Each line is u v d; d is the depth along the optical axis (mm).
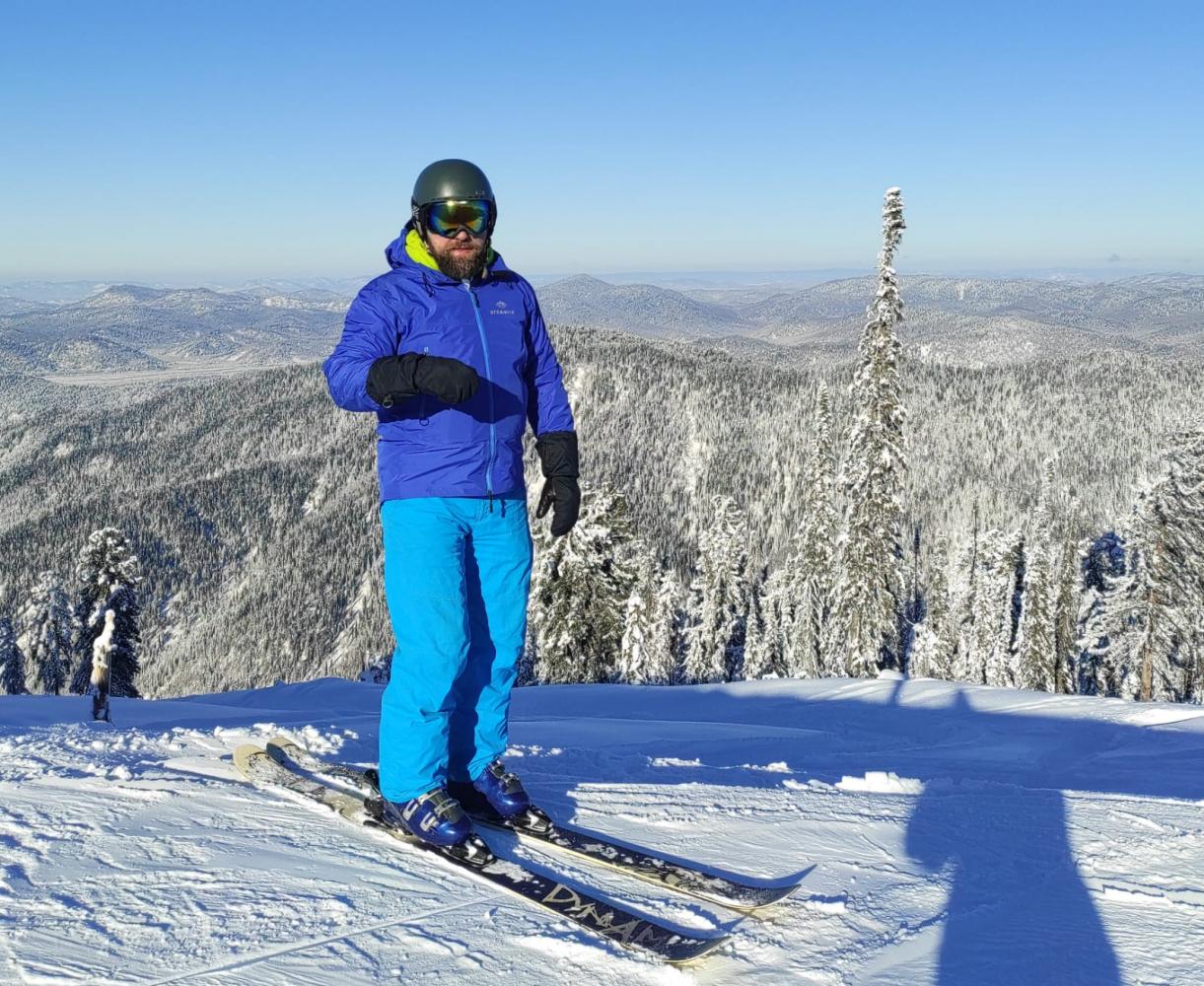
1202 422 24422
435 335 2703
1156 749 8367
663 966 1985
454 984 1841
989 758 7965
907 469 19734
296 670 122625
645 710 13305
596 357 193375
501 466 2791
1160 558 24656
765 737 8938
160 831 2588
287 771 3285
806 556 28219
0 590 127812
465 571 2887
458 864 2465
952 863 2789
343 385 2562
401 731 2633
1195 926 2322
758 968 2014
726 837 2914
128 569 30375
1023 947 2174
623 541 28031
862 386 19703
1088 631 29656
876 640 19953
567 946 2025
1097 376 166125
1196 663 24406
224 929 2004
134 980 1769
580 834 2787
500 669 2951
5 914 2002
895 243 19125
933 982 1978
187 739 4086
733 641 36594
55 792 2924
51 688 35469
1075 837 3078
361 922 2086
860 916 2326
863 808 3375
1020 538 34625
